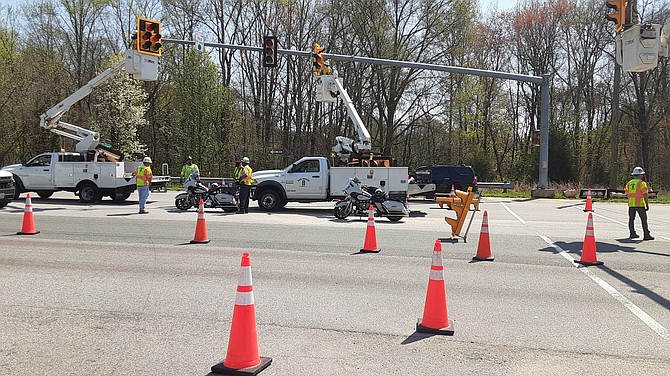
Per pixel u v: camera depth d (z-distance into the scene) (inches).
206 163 1675.7
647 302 283.0
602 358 200.7
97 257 386.0
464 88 1814.7
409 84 1743.4
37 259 375.9
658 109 1806.1
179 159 1707.7
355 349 206.5
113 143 1617.9
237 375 178.4
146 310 255.4
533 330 233.5
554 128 1758.1
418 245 460.4
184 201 744.3
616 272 361.4
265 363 186.9
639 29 536.1
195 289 295.9
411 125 1840.6
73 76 1734.7
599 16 1822.1
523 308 268.5
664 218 762.2
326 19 1759.4
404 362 193.8
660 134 1849.2
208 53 1681.8
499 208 902.4
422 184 871.7
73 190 865.5
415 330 231.0
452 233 497.4
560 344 215.6
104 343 210.2
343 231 542.6
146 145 1755.7
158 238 478.9
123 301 270.8
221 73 1846.7
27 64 1598.2
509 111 2092.8
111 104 1633.9
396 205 650.2
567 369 189.5
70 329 226.5
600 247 478.9
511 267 372.5
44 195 958.4
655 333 231.1
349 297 284.2
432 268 233.1
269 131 1867.6
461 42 1658.5
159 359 193.9
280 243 460.1
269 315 250.2
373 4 1609.3
